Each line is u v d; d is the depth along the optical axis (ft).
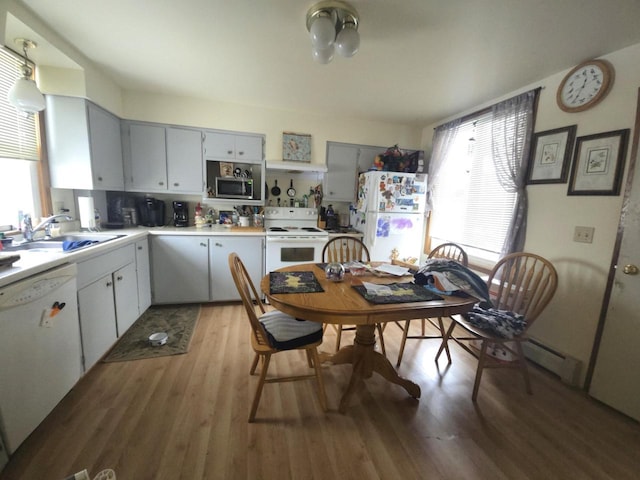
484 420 5.13
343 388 5.84
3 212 6.07
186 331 7.88
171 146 9.52
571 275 6.47
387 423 4.95
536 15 4.86
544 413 5.36
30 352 4.11
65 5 5.03
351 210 12.17
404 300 4.57
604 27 5.05
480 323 5.80
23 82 5.22
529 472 4.15
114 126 8.59
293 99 9.53
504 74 7.07
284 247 10.00
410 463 4.20
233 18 5.29
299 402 5.38
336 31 5.26
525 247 7.55
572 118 6.51
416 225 10.61
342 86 8.27
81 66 6.85
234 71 7.56
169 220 10.58
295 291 4.83
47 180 7.04
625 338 5.40
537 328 7.15
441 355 7.29
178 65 7.29
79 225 8.09
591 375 5.96
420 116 10.69
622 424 5.16
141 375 5.96
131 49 6.54
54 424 4.62
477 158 9.25
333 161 11.44
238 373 6.15
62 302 4.78
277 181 11.48
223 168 10.30
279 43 6.13
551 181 6.86
